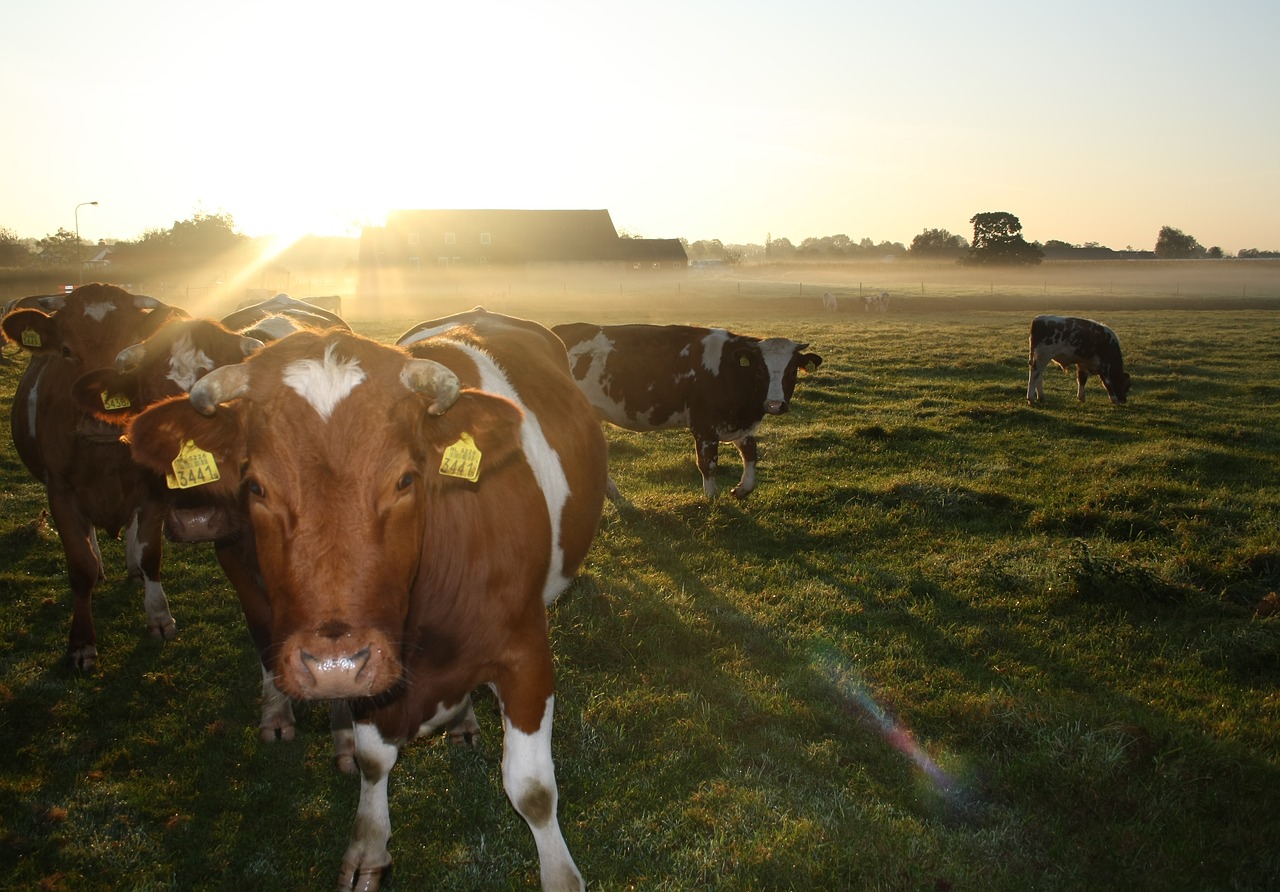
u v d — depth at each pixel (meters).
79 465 5.70
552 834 3.61
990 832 4.12
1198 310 43.53
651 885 3.83
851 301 44.25
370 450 2.69
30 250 85.50
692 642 6.11
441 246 74.25
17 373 17.34
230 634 6.25
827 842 4.03
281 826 4.27
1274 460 11.10
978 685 5.53
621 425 10.55
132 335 5.81
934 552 7.92
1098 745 4.59
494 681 3.63
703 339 9.92
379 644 2.66
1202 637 6.10
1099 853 4.03
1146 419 13.97
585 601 6.58
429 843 4.15
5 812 4.25
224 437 2.89
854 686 5.50
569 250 77.69
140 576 7.10
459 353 4.14
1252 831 4.10
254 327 5.92
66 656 5.74
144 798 4.41
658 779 4.59
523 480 3.65
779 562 7.68
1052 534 8.34
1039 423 13.68
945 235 142.00
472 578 3.33
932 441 12.30
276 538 2.71
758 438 12.57
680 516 8.94
